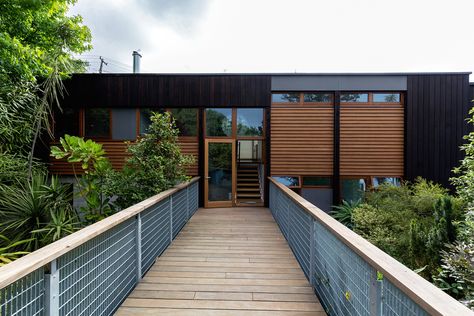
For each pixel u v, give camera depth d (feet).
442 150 22.18
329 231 7.00
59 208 13.51
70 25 18.12
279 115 22.89
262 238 13.88
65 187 14.62
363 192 22.03
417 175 22.09
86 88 22.53
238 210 21.45
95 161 14.87
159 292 8.25
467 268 8.04
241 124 23.18
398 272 3.77
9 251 11.51
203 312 7.19
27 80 17.49
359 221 16.76
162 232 11.76
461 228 11.69
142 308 7.37
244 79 22.74
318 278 8.04
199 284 8.79
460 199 14.12
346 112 22.67
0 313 3.73
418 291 3.21
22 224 12.17
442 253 10.43
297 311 7.27
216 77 22.77
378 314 4.45
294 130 22.89
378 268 4.09
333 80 22.50
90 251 6.02
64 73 17.43
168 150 14.74
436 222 12.80
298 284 8.86
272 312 7.22
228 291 8.34
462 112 22.25
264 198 22.86
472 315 2.65
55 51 16.89
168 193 11.86
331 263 6.89
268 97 22.70
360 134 22.70
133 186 13.87
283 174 22.80
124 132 22.88
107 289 6.81
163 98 22.71
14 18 18.99
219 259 10.97
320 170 22.80
